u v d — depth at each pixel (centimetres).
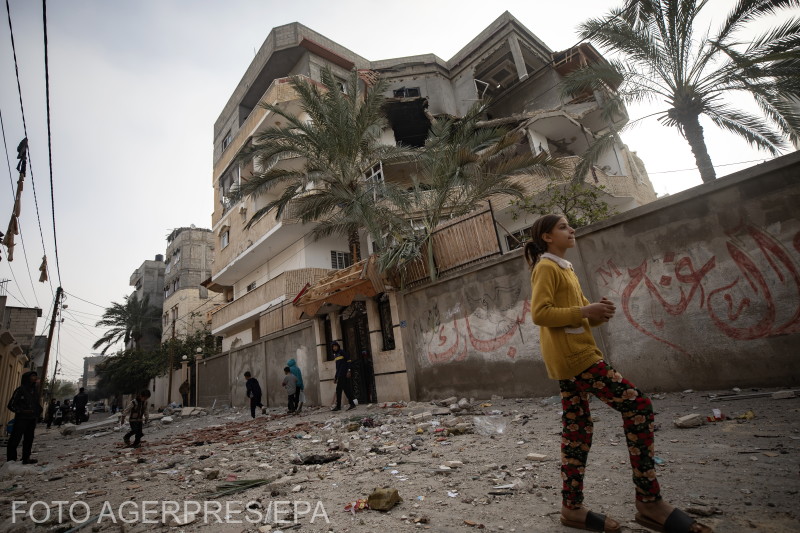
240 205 2512
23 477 637
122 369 3847
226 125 3019
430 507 287
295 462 502
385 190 1292
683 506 236
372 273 1056
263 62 2589
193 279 4122
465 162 1166
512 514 256
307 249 2131
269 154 1433
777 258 533
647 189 2044
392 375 1062
